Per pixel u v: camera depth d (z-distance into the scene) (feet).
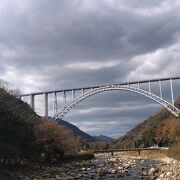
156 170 250.16
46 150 361.92
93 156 553.64
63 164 372.58
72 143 481.87
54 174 261.65
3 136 282.36
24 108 387.96
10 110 298.97
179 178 193.16
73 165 367.04
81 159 482.69
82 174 260.21
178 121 653.71
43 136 358.43
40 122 383.24
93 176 246.47
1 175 235.81
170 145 608.60
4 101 299.17
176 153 477.77
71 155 471.62
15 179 228.84
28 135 323.37
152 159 504.43
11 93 371.56
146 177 224.12
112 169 296.92
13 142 291.38
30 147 330.54
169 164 328.08
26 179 231.09
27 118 342.23
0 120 280.72
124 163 406.82
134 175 246.27
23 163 315.17
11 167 282.15
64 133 433.89
